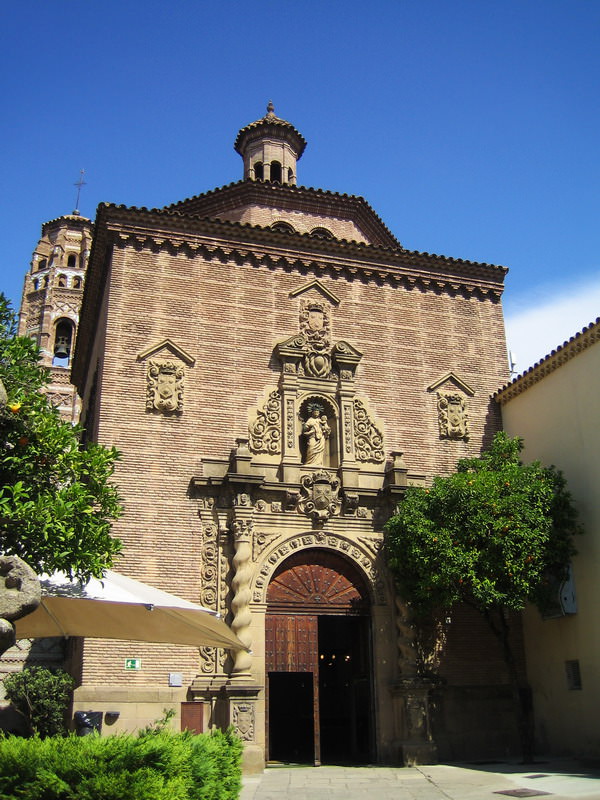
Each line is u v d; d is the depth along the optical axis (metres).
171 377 23.62
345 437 24.44
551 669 23.22
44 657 26.50
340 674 31.73
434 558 20.91
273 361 25.00
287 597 22.48
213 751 10.50
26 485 13.57
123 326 23.81
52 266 51.25
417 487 23.61
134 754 8.51
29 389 14.71
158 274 24.80
